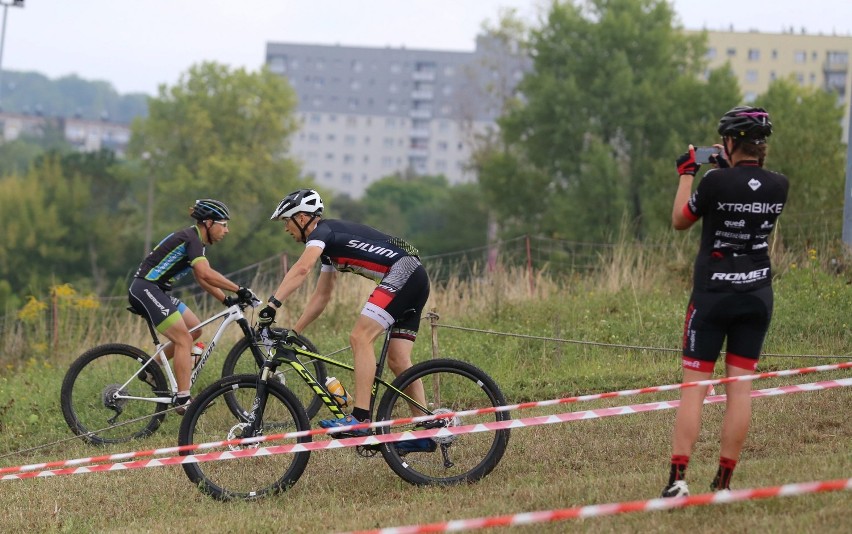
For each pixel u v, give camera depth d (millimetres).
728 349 9406
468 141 121250
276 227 110375
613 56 82250
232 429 11469
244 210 110625
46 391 18094
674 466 9219
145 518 10977
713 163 9609
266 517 10281
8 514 11500
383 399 11125
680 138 76438
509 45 110188
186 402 15008
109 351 15359
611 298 21750
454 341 19547
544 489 10398
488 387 11109
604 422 13672
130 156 115688
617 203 73812
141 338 22656
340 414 11250
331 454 12953
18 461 14797
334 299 22469
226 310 15242
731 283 9133
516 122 84438
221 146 111062
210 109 112312
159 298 14922
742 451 11789
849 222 22453
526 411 14898
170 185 109750
